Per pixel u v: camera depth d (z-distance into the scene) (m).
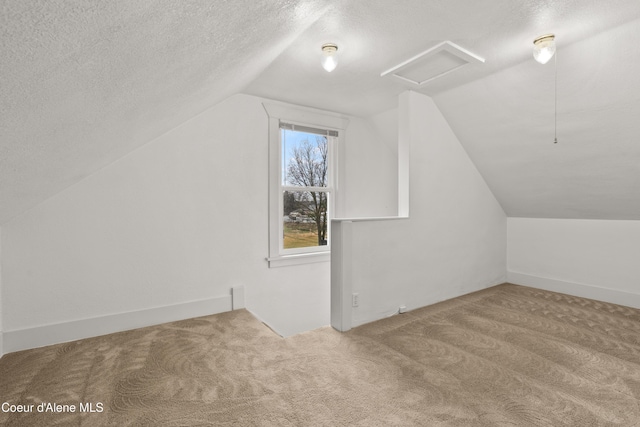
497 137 2.91
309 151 3.36
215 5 0.77
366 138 3.71
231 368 1.76
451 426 1.31
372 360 1.86
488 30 1.80
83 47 0.63
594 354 1.95
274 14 1.08
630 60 1.87
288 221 3.26
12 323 1.97
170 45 0.88
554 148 2.67
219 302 2.71
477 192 3.42
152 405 1.42
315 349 2.01
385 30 1.79
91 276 2.21
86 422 1.31
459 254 3.24
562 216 3.33
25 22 0.47
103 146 1.62
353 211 3.61
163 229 2.47
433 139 2.95
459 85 2.65
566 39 1.90
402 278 2.72
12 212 1.76
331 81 2.55
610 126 2.26
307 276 3.25
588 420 1.35
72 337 2.13
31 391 1.53
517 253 3.76
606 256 3.05
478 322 2.49
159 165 2.44
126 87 1.02
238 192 2.81
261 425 1.30
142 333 2.25
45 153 1.17
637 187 2.54
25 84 0.64
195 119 2.58
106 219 2.25
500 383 1.62
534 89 2.35
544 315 2.65
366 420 1.34
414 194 2.80
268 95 2.88
